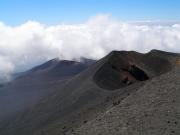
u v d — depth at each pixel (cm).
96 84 11862
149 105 6347
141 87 7681
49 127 9631
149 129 5494
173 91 6588
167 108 5984
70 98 11781
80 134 6238
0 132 12675
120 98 8088
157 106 6181
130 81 12481
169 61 13362
